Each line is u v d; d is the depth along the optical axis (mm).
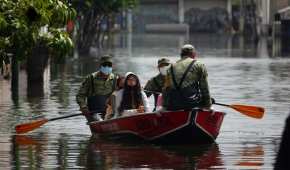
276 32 156000
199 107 29531
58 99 46750
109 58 33750
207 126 29656
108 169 24844
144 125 30188
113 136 31500
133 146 29719
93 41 119875
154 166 25375
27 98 47406
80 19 103188
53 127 34969
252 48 123688
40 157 27125
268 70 73312
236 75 66938
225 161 26281
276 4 178250
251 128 34344
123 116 30594
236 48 124562
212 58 95250
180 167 25203
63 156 27359
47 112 40312
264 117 38219
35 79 55625
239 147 29250
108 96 33688
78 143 30406
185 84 29359
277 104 44250
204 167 25188
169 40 162250
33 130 33938
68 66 78688
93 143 30375
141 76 65000
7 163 25906
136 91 32312
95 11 104875
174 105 29469
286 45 133125
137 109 32062
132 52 111938
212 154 27703
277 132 33125
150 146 29719
